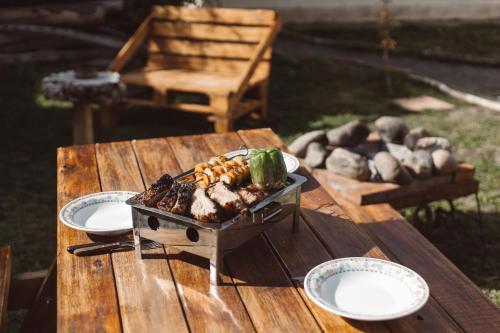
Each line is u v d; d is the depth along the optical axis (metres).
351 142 4.95
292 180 2.67
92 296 2.27
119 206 2.84
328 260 2.53
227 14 7.63
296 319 2.16
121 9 9.42
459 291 3.13
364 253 2.60
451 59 11.31
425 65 10.99
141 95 7.79
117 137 7.08
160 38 7.92
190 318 2.15
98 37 9.26
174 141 3.74
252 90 7.63
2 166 6.23
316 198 3.09
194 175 2.68
